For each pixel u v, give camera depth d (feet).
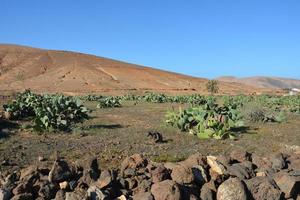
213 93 289.53
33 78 380.37
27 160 38.42
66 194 23.38
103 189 24.49
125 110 99.45
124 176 27.35
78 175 26.58
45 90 298.76
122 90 302.66
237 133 58.75
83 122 67.26
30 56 453.99
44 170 26.99
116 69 420.77
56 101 66.33
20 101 81.35
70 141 49.08
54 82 353.10
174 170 26.50
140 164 28.58
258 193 25.36
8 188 24.34
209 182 26.53
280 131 62.28
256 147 48.06
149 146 46.34
